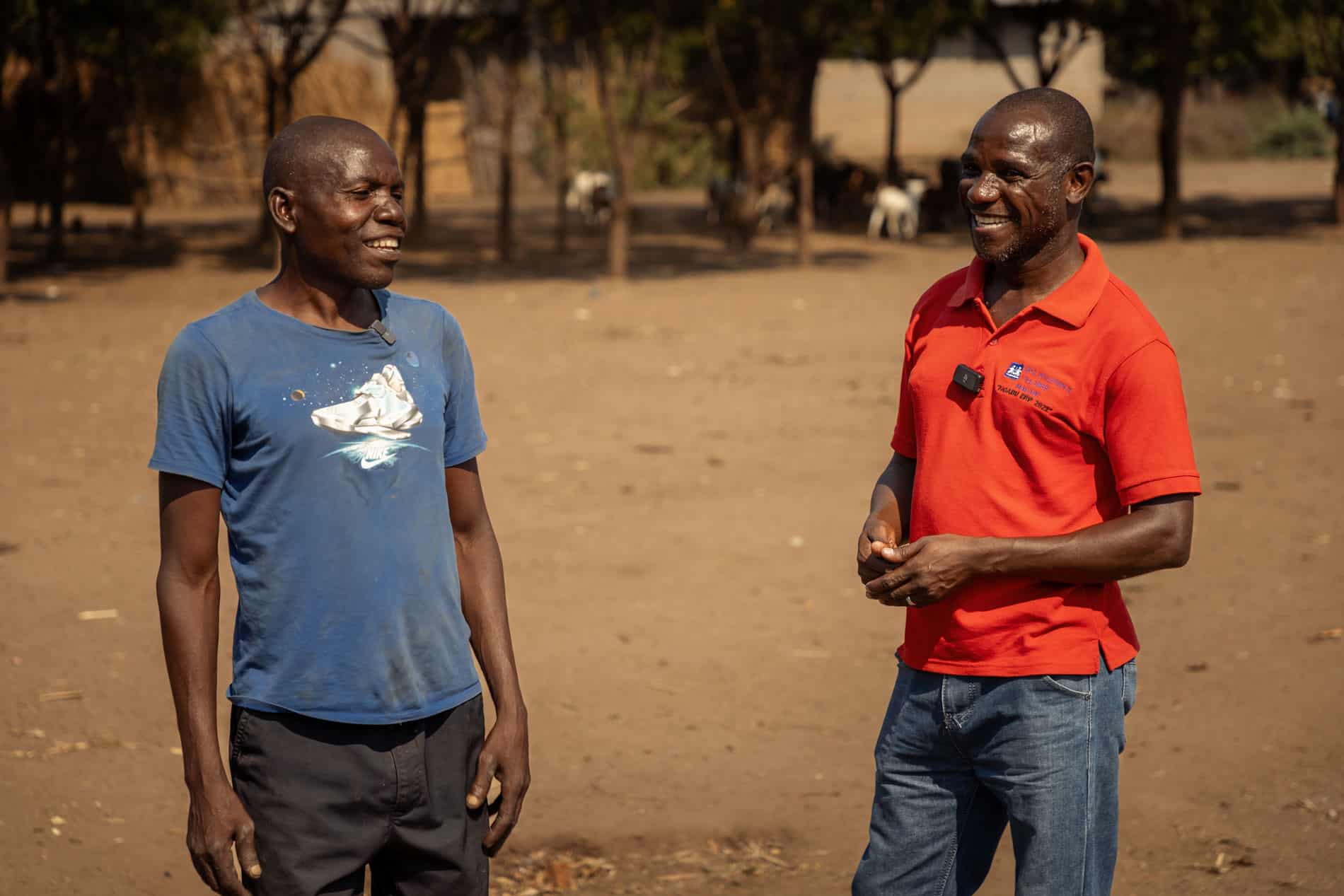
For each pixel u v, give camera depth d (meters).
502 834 2.65
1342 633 5.92
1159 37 25.84
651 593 6.70
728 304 18.38
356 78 38.34
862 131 40.12
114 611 6.43
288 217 2.52
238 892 2.43
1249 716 5.07
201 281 20.95
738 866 4.05
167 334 15.35
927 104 39.97
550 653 5.88
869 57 30.00
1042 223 2.58
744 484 8.84
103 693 5.43
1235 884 3.84
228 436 2.49
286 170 2.51
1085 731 2.57
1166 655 5.75
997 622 2.57
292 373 2.49
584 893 3.89
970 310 2.70
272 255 24.17
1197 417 10.50
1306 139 47.44
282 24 24.44
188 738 2.45
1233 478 8.69
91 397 11.74
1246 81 50.34
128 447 9.91
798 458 9.57
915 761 2.73
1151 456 2.51
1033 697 2.55
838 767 4.75
